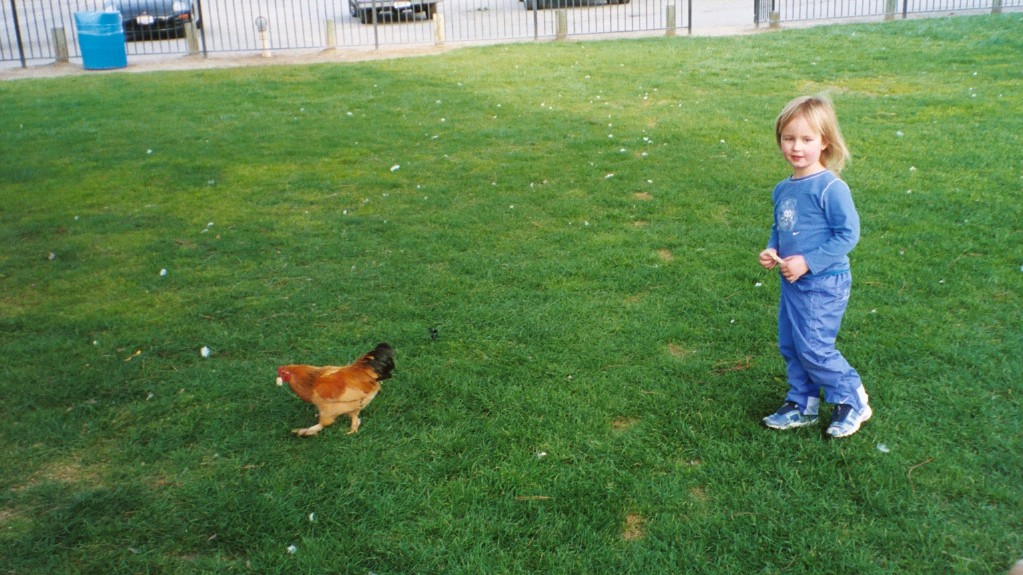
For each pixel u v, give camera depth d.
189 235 7.45
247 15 25.89
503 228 7.23
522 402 4.45
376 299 5.89
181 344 5.32
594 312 5.51
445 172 9.01
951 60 12.99
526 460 3.95
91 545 3.51
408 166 9.30
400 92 13.31
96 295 6.20
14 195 8.82
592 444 4.04
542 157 9.41
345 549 3.42
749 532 3.43
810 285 3.87
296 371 4.13
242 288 6.20
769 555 3.30
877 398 4.31
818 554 3.28
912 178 7.84
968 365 4.60
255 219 7.78
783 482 3.72
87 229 7.68
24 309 6.01
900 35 15.20
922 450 3.87
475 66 15.27
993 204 7.04
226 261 6.78
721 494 3.66
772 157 8.91
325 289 6.09
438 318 5.53
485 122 11.16
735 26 18.84
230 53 18.88
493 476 3.83
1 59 18.52
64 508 3.73
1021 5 17.89
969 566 3.18
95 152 10.39
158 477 3.97
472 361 4.91
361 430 4.26
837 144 3.85
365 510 3.66
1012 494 3.54
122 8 20.97
